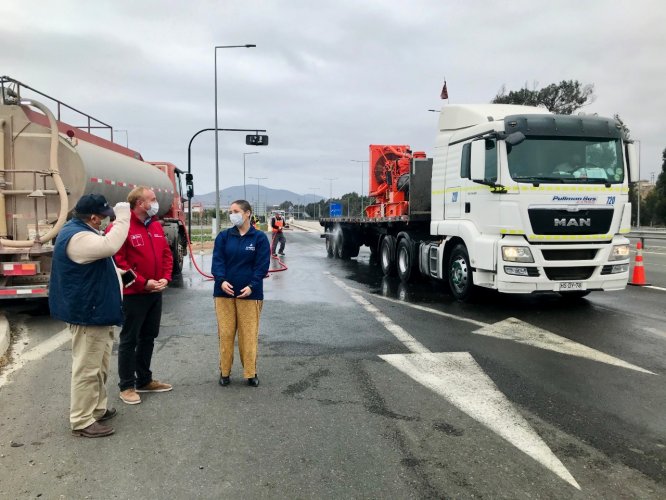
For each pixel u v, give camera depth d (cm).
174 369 574
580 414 445
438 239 1111
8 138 834
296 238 4238
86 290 393
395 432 410
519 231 806
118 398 486
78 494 323
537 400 476
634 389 504
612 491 326
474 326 771
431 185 1112
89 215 406
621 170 843
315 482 336
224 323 515
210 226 6738
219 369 572
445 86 2681
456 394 492
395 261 1373
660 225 5981
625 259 841
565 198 810
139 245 464
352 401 475
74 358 405
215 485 333
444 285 1220
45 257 856
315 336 718
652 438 400
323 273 1513
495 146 828
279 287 1205
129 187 1117
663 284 1192
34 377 547
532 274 810
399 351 639
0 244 813
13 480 339
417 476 344
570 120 834
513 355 618
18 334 739
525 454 374
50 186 850
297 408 460
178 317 861
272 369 571
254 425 424
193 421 433
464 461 364
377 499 317
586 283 824
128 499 317
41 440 398
